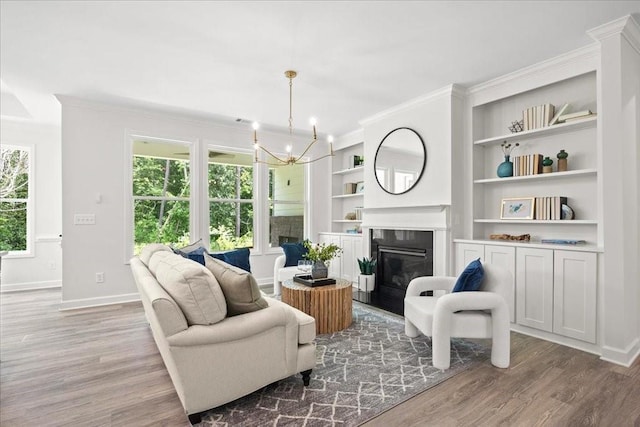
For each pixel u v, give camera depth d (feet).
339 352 9.07
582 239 10.25
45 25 8.26
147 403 6.72
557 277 9.61
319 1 7.36
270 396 6.93
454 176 12.37
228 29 8.46
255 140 11.44
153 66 10.53
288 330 7.03
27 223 17.29
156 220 15.60
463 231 12.69
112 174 14.20
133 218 14.82
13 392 7.13
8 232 17.04
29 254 17.19
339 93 12.86
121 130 14.39
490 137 12.62
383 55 9.86
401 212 14.37
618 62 8.31
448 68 10.75
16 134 16.98
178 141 15.81
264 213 18.48
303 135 19.39
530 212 11.09
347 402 6.71
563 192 10.70
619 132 8.32
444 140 12.57
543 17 8.02
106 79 11.52
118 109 14.28
